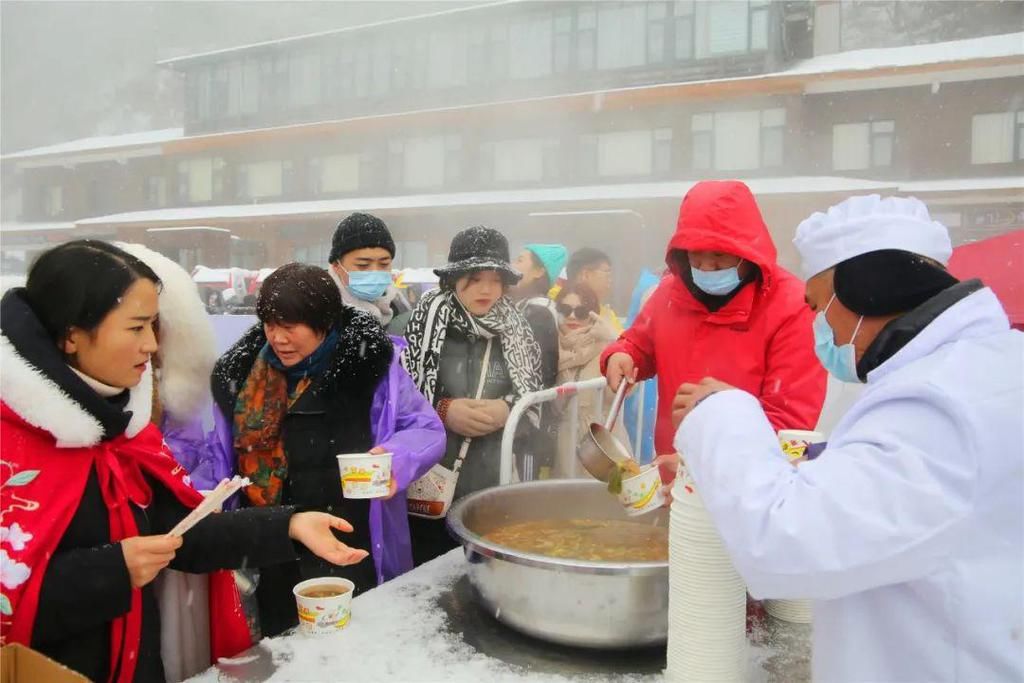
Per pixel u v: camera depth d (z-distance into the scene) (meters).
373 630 1.39
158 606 1.50
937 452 0.85
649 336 2.47
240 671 1.23
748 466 0.98
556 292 4.52
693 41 19.12
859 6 24.81
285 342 2.01
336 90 24.08
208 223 23.97
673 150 18.83
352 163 23.47
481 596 1.42
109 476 1.31
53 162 28.45
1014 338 0.92
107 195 27.91
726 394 1.08
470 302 2.73
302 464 2.07
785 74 17.39
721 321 2.15
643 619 1.27
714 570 1.11
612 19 20.06
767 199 16.80
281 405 2.09
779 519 0.90
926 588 0.87
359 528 2.10
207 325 1.99
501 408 2.62
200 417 2.10
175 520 1.45
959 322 0.94
